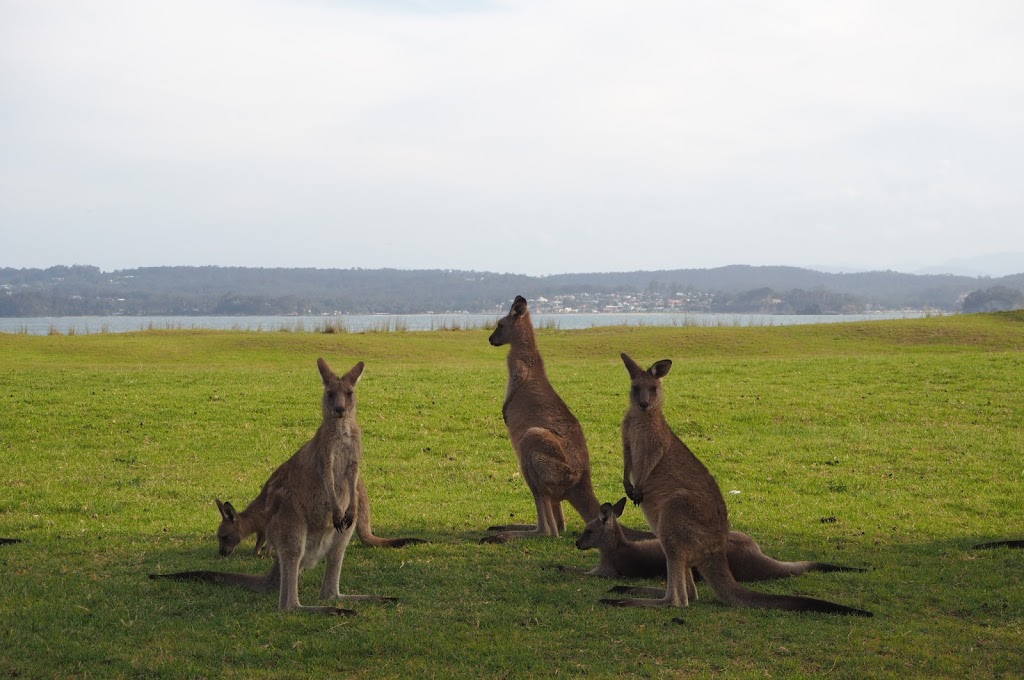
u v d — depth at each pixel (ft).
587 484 30.76
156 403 56.39
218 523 32.14
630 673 18.48
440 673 18.39
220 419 52.75
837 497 37.27
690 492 23.34
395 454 45.65
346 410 22.22
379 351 104.27
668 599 22.70
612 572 25.76
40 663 18.80
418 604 22.89
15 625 20.86
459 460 44.50
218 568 26.27
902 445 46.73
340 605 22.63
